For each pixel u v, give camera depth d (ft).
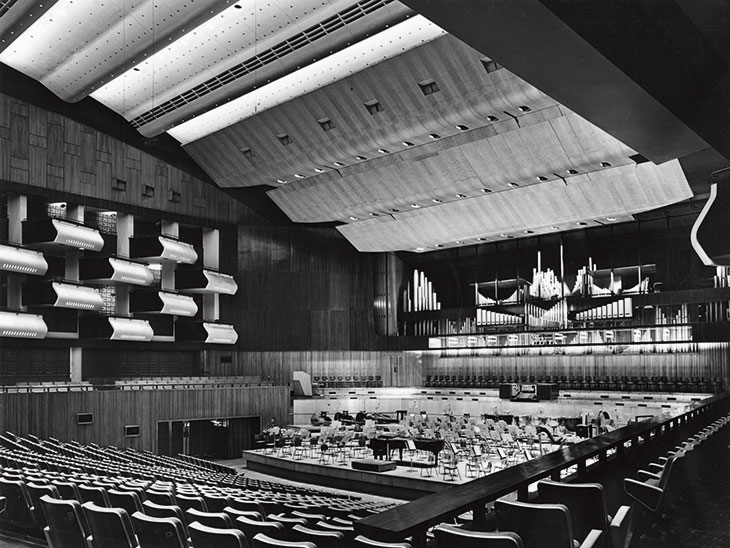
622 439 22.84
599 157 61.98
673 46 21.21
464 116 59.67
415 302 98.99
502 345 92.07
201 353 86.33
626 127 24.00
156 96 69.26
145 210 78.33
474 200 77.87
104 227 81.35
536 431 61.82
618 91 20.92
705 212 32.19
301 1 52.75
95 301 70.90
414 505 12.86
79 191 71.82
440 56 55.06
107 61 62.18
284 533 14.24
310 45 56.85
